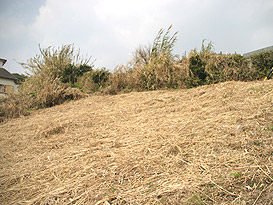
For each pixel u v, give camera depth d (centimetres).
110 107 504
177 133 270
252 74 528
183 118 328
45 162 259
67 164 242
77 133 358
